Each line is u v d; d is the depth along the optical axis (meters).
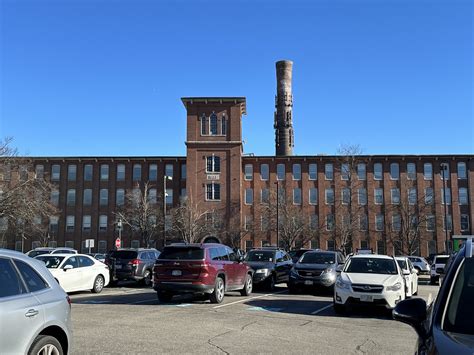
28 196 41.31
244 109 70.31
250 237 66.12
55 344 5.66
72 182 68.88
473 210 65.69
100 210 68.25
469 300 3.64
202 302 15.68
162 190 68.25
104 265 20.22
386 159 67.56
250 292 18.66
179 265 14.95
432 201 66.06
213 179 65.94
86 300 16.33
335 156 67.50
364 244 66.06
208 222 63.12
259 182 67.94
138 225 61.88
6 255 5.52
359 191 67.38
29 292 5.53
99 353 7.85
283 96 97.25
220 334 9.78
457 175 66.69
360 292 13.01
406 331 10.65
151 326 10.59
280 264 22.25
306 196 67.44
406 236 62.44
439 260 28.92
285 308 14.38
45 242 65.19
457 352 3.04
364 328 10.96
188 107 67.31
